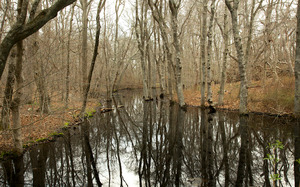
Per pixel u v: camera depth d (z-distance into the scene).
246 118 10.81
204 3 13.30
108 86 21.70
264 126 9.16
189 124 10.84
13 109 6.22
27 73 7.42
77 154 7.12
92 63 10.77
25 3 4.24
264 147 6.80
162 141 8.31
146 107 17.61
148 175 5.42
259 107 11.91
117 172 5.69
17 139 6.41
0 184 5.04
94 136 9.29
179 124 11.01
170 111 14.96
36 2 4.68
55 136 8.71
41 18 4.41
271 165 5.45
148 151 7.26
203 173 5.27
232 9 10.64
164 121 12.03
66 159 6.68
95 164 6.29
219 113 12.73
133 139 8.80
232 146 7.17
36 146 7.48
